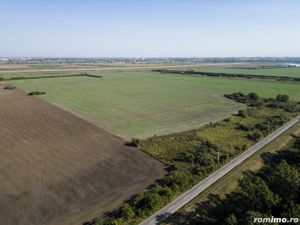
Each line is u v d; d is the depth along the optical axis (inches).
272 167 1902.1
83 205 1488.7
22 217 1379.2
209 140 2436.0
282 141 2427.4
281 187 1294.3
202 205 1459.2
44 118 2945.4
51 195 1566.2
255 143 2384.4
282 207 1167.6
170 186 1601.9
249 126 2778.1
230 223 1131.3
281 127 2851.9
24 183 1669.5
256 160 2032.5
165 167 1932.8
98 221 1318.9
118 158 2046.0
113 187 1667.1
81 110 3373.5
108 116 3166.8
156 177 1785.2
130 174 1823.3
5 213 1400.1
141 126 2842.0
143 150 2190.0
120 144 2316.7
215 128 2768.2
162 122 3009.4
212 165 1882.4
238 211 1283.2
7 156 2001.7
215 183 1690.5
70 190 1622.8
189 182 1662.2
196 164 1951.3
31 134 2456.9
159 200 1443.2
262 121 3046.3
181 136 2516.0
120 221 1300.4
